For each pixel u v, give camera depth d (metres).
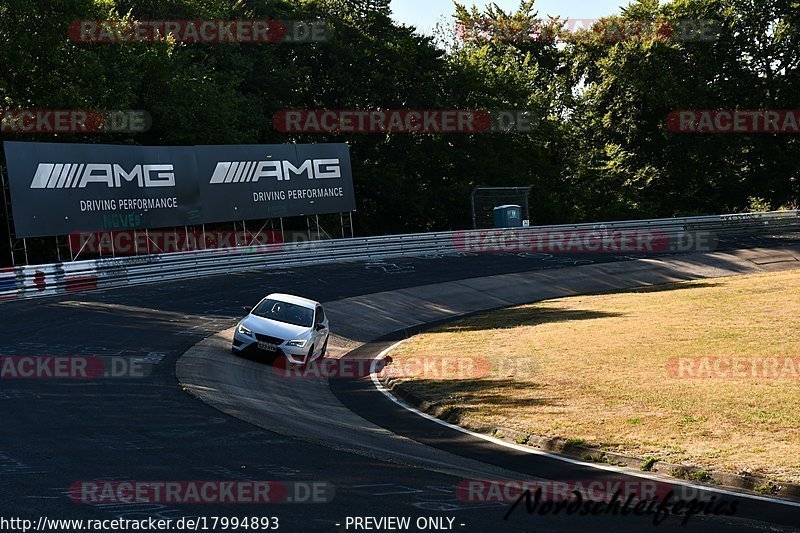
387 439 30.56
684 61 163.38
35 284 68.19
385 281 85.44
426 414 37.00
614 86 164.38
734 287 82.50
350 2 150.88
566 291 89.75
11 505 18.17
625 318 65.69
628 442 29.53
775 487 24.22
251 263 87.56
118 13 114.94
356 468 23.97
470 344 56.34
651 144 166.75
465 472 24.95
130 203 79.75
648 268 100.75
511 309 77.12
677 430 31.31
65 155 75.06
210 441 26.42
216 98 113.81
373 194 135.12
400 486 22.03
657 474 26.31
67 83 96.50
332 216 128.38
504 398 38.41
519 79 167.25
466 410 36.03
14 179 71.75
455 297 82.00
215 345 50.59
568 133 166.88
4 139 92.75
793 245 114.56
